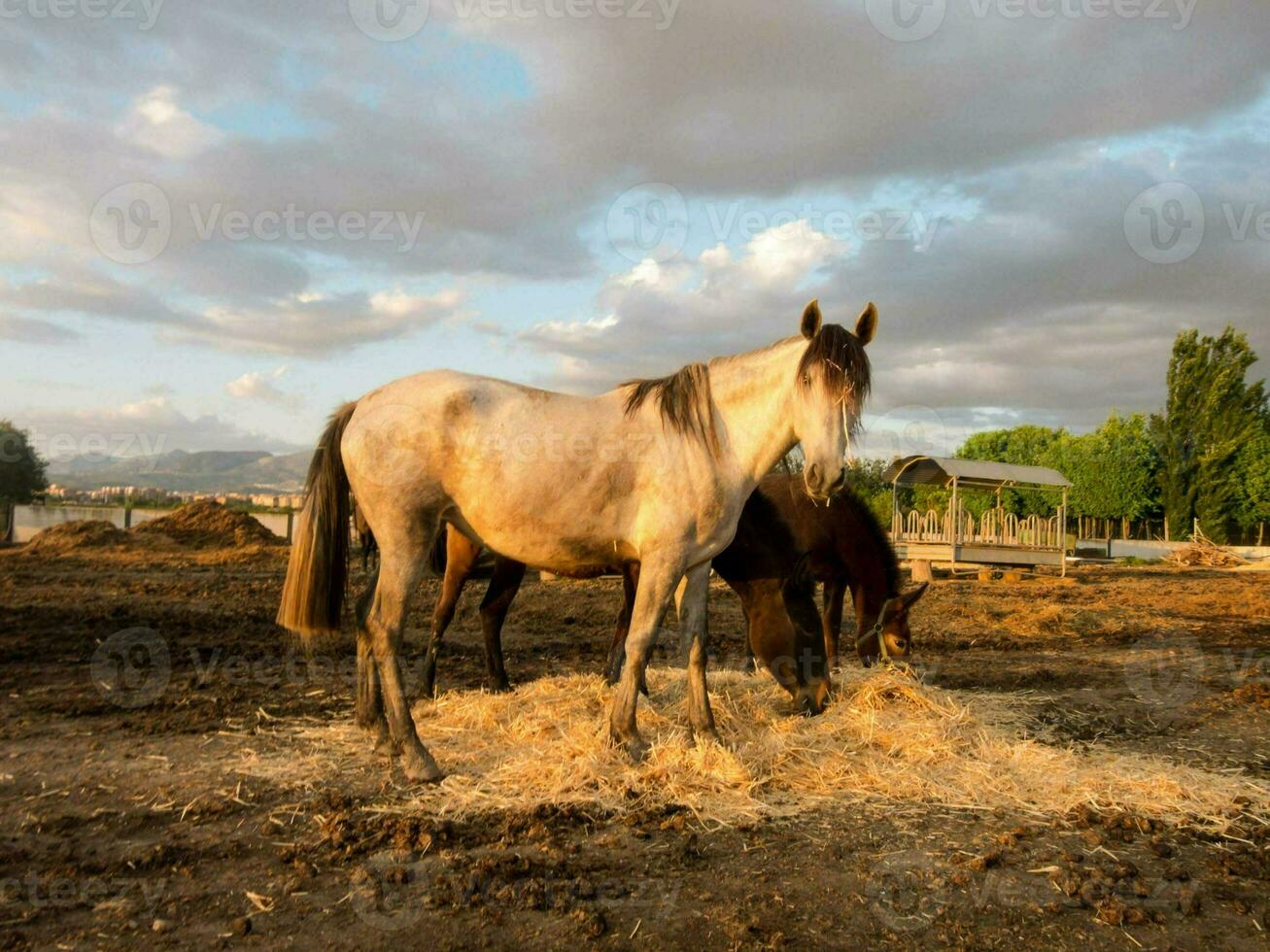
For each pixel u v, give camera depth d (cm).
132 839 304
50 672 595
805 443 401
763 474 441
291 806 339
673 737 414
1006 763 415
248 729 452
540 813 333
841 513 614
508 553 418
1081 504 3544
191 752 409
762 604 492
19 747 410
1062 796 375
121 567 1538
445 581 543
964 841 323
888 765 402
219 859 289
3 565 1478
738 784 371
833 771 390
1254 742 483
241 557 1747
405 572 393
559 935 243
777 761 398
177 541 2088
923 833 331
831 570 627
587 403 419
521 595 1249
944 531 1959
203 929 241
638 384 433
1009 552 1908
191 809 333
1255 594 1472
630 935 244
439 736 436
